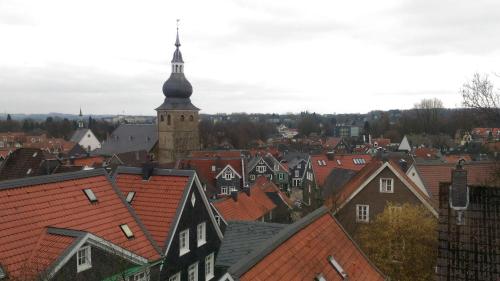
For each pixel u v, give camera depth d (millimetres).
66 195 25375
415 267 32375
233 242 31594
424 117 173750
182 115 120750
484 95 44469
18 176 56438
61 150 163250
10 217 21719
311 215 24797
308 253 21156
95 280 21906
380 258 33094
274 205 63406
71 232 21750
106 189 28078
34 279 18000
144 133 137000
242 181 83938
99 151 138500
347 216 41500
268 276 17422
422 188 46062
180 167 83375
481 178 46406
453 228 21938
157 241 27703
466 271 20703
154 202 30156
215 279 33906
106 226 25547
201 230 32500
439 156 106375
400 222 32875
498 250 20797
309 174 78250
